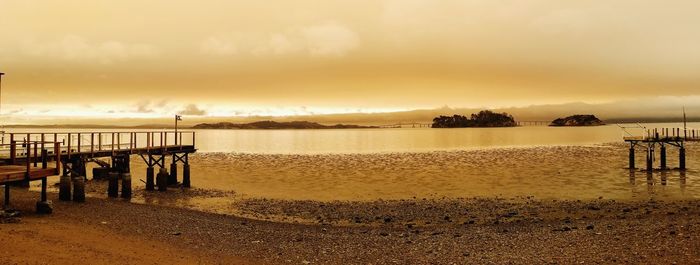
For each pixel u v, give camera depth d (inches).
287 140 5930.1
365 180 1665.8
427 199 1219.2
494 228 815.1
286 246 698.2
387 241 724.0
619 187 1449.3
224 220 905.5
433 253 643.5
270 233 789.9
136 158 2586.1
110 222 797.9
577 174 1811.0
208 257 627.2
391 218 946.7
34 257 527.8
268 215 988.6
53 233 653.9
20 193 1099.3
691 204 1085.1
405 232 802.8
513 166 2138.3
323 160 2498.8
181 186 1459.2
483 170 1977.1
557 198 1227.2
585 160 2421.3
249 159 2568.9
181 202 1155.9
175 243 690.2
